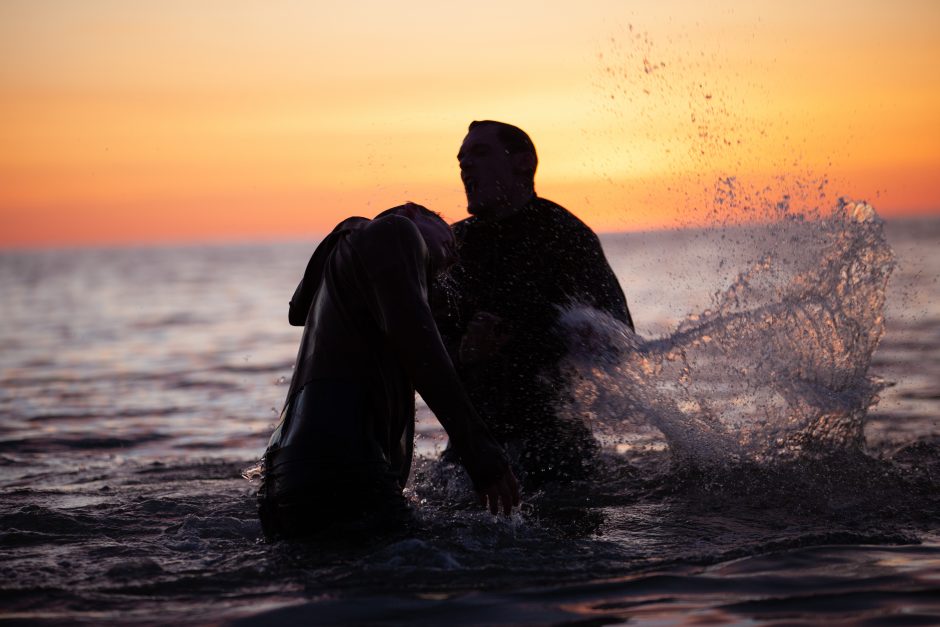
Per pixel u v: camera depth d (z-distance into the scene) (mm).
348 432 2893
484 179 5172
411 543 2834
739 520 3520
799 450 4609
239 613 2275
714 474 4367
